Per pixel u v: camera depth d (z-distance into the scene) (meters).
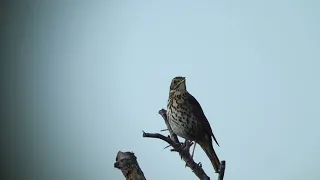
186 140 16.50
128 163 11.57
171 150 12.71
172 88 16.52
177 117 16.30
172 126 16.42
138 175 11.56
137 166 11.60
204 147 16.66
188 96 16.42
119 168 11.61
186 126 16.30
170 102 16.45
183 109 16.30
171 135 15.42
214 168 16.64
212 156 16.64
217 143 16.36
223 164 11.31
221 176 11.31
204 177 12.73
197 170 12.76
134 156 11.68
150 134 12.64
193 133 16.38
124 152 11.70
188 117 16.28
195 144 16.55
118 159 11.62
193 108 16.33
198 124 16.34
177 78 16.48
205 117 16.48
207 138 16.48
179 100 16.33
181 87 16.42
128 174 11.56
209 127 16.50
